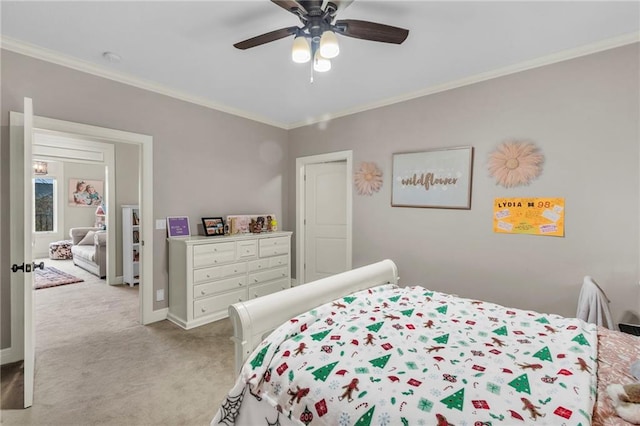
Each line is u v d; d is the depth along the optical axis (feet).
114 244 15.26
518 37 7.13
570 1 5.83
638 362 3.56
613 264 7.30
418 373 3.51
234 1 5.93
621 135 7.14
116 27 6.80
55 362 7.63
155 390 6.53
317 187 14.10
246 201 12.97
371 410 3.05
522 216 8.49
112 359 7.81
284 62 8.42
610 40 7.13
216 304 10.44
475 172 9.27
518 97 8.48
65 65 8.14
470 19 6.44
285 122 14.26
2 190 7.34
